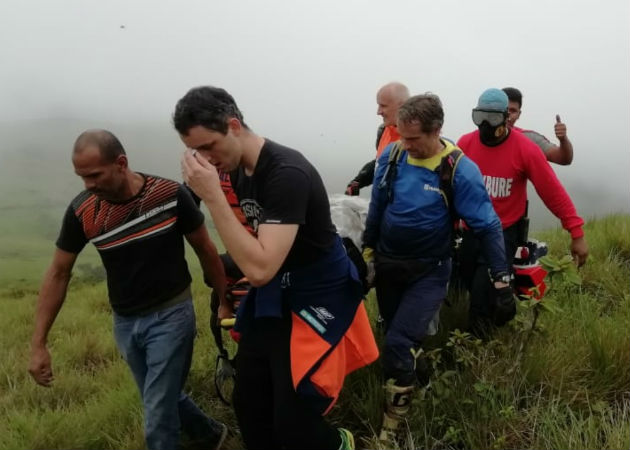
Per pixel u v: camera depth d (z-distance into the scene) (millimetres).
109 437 4012
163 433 3311
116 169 3037
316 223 2781
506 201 4414
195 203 3496
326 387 2840
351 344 3072
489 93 4289
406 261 3777
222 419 4168
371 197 3971
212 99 2533
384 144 4926
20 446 4066
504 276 3672
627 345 3988
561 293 5109
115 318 3385
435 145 3689
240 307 3023
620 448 3084
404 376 3607
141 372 3459
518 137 4371
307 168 2693
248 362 3021
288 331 2914
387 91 4797
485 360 3887
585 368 3896
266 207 2611
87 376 5711
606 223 7668
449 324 4703
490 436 3447
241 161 2703
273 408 2980
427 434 3539
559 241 7086
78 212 3197
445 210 3734
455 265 5047
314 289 2859
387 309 4051
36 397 5203
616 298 5258
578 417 3562
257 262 2459
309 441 2889
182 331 3311
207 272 3594
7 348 7469
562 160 5086
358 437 3795
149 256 3207
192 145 2549
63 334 7676
